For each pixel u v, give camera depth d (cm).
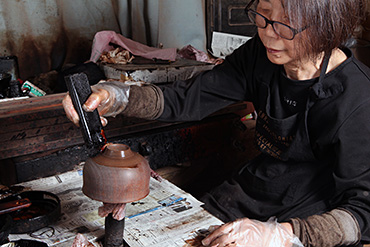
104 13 331
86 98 118
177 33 345
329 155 157
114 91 141
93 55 274
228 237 121
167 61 266
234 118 250
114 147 113
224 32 355
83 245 116
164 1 338
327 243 129
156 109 161
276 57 136
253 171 177
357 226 133
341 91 144
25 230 126
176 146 231
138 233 128
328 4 121
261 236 124
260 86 168
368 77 147
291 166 164
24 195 143
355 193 139
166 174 257
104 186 105
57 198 139
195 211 142
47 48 314
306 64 146
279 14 125
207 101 179
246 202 171
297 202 161
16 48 303
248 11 141
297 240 127
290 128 158
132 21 343
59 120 189
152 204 147
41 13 305
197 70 254
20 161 185
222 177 262
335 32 126
